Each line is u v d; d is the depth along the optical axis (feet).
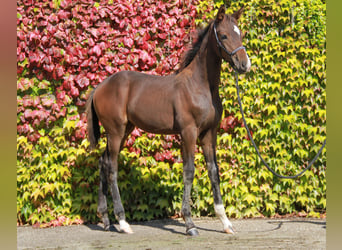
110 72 15.35
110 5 15.49
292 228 13.69
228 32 12.07
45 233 13.80
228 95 15.60
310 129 15.72
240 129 15.65
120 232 13.48
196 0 15.88
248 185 15.98
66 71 15.39
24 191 15.39
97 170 15.60
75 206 15.53
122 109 13.52
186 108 12.53
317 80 15.70
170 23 15.57
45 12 15.05
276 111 15.72
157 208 16.20
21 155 15.38
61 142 15.51
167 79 13.33
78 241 12.38
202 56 12.79
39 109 15.37
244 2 15.84
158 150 15.74
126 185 15.66
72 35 15.28
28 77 15.44
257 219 15.66
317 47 15.84
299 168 15.99
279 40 15.78
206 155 13.25
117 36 15.38
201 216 16.24
